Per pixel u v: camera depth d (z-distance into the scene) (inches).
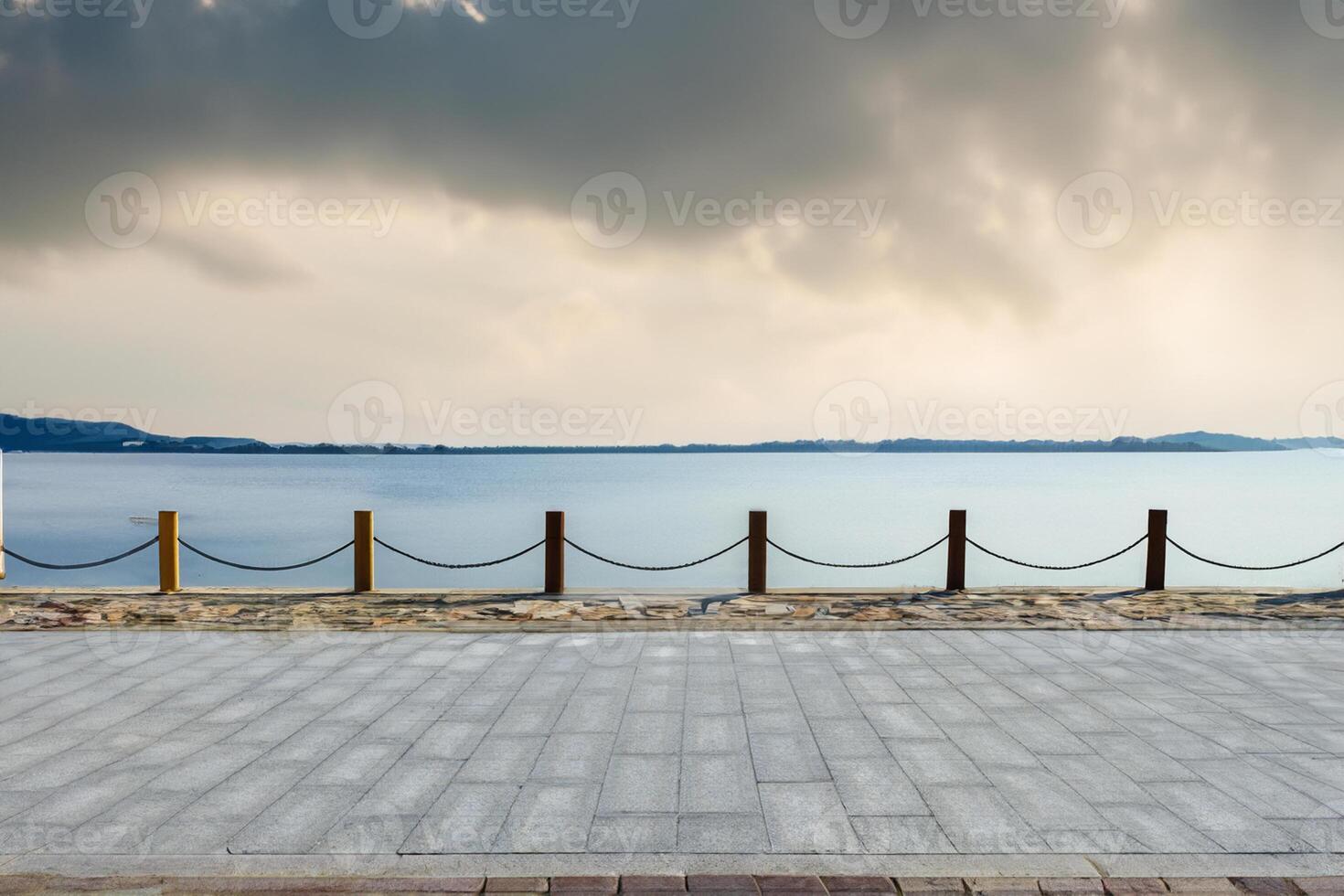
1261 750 201.5
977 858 150.1
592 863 148.3
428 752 199.8
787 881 142.5
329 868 146.6
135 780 183.2
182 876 143.6
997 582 830.5
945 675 269.1
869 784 181.3
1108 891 139.9
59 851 151.5
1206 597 415.2
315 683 259.8
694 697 244.8
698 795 175.6
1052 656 293.4
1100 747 203.5
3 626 344.2
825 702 239.9
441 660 288.2
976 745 204.7
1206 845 154.3
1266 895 138.3
